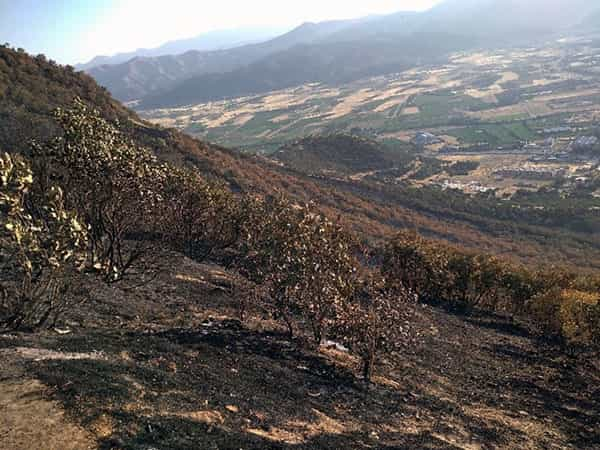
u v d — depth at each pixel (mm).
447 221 99562
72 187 15281
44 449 7719
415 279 38500
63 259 9828
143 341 13891
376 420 13992
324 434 11844
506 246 85500
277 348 17484
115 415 9062
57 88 74438
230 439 9727
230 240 33469
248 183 78938
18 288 12258
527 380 22359
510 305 38250
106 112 78312
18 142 30641
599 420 18391
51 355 10797
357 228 73188
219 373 13398
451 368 22109
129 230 20328
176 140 84062
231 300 22906
